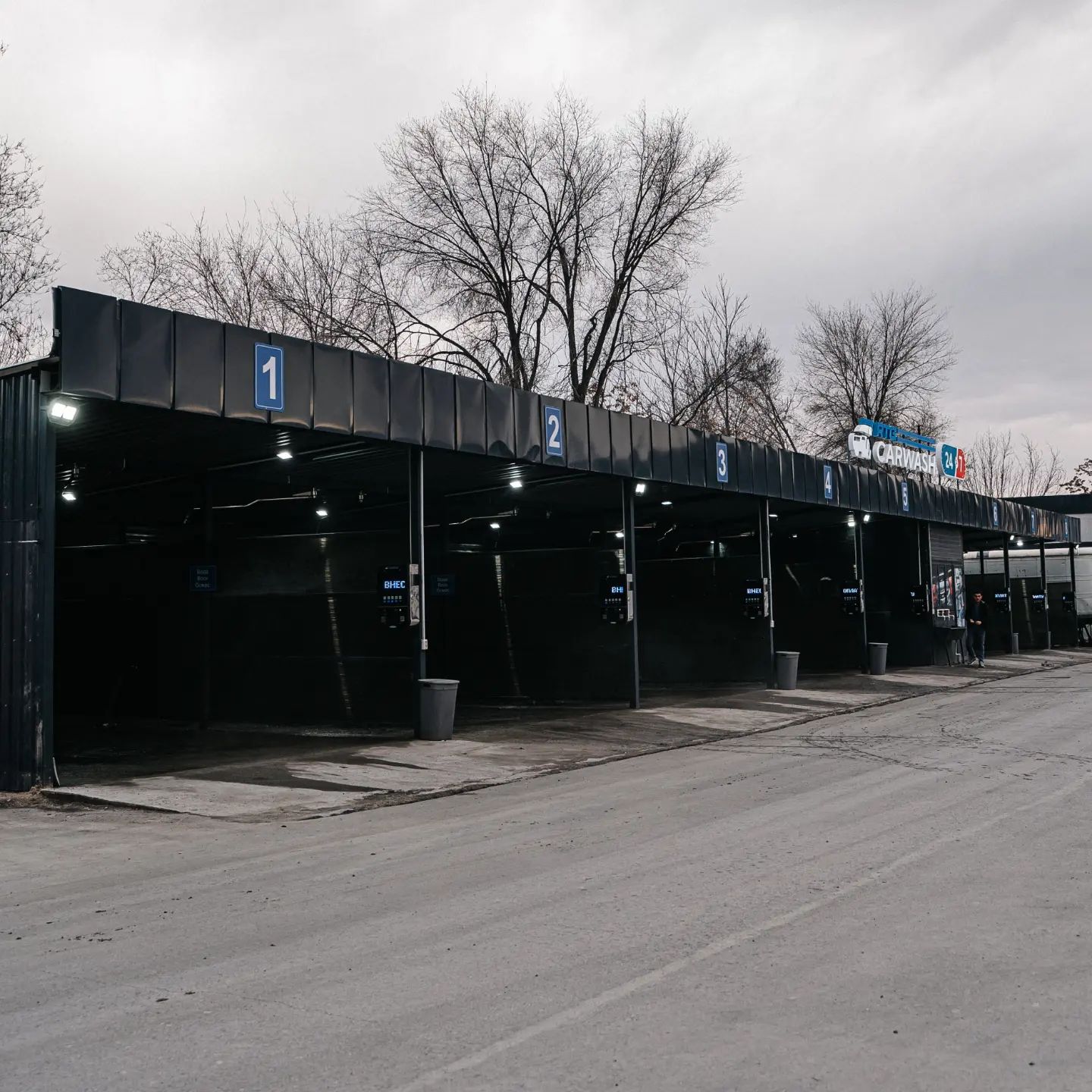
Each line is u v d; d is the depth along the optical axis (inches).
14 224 895.1
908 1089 151.9
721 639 1132.5
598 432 775.7
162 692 880.9
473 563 1036.5
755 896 265.6
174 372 512.1
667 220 1485.0
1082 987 192.4
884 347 2030.0
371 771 545.0
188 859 346.0
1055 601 1766.7
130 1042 178.1
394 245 1421.0
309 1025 183.6
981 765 494.0
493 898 274.2
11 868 339.3
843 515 1190.9
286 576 809.5
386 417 617.9
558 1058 165.8
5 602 498.6
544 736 689.6
